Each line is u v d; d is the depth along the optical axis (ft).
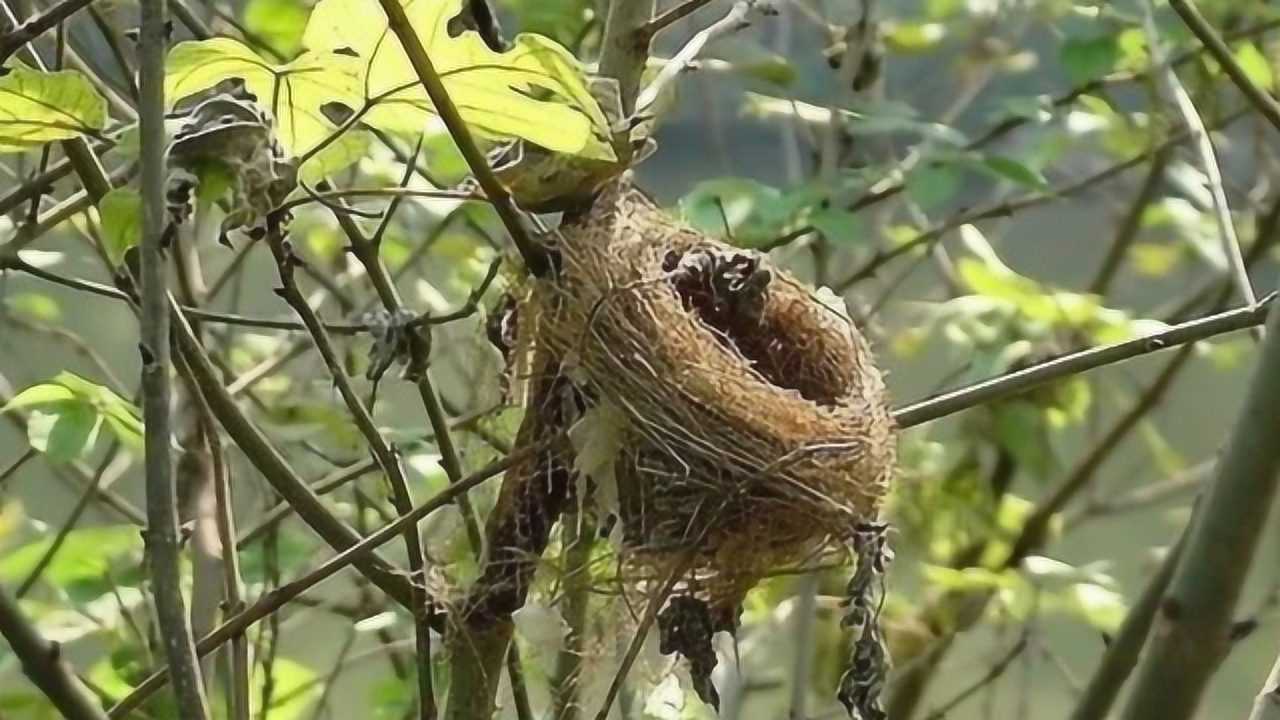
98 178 4.17
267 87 3.89
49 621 5.11
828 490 4.00
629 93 4.23
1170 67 5.19
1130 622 4.76
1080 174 6.79
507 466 4.03
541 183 4.01
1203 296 6.18
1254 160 6.94
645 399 3.99
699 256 4.12
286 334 6.02
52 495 6.59
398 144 5.00
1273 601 5.71
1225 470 4.14
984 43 6.25
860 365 4.16
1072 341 5.42
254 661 5.12
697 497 4.00
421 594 4.17
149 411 3.77
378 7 3.82
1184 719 4.19
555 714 4.29
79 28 5.13
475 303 4.11
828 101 5.93
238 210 3.88
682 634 4.05
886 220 6.34
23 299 5.70
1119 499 6.91
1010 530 6.04
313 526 4.26
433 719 4.16
